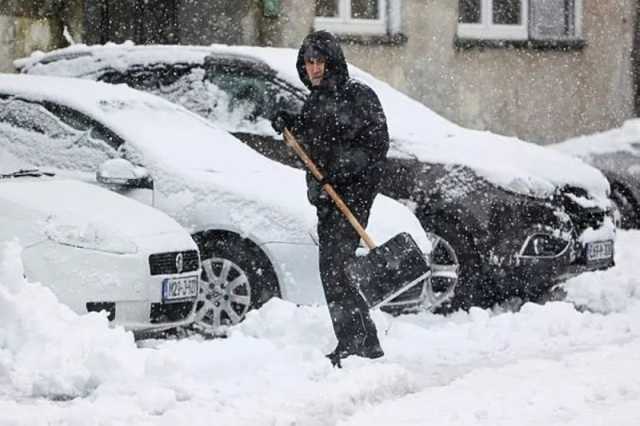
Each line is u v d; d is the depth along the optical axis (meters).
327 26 42.03
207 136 24.47
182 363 17.42
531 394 16.62
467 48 45.53
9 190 20.34
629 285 26.41
